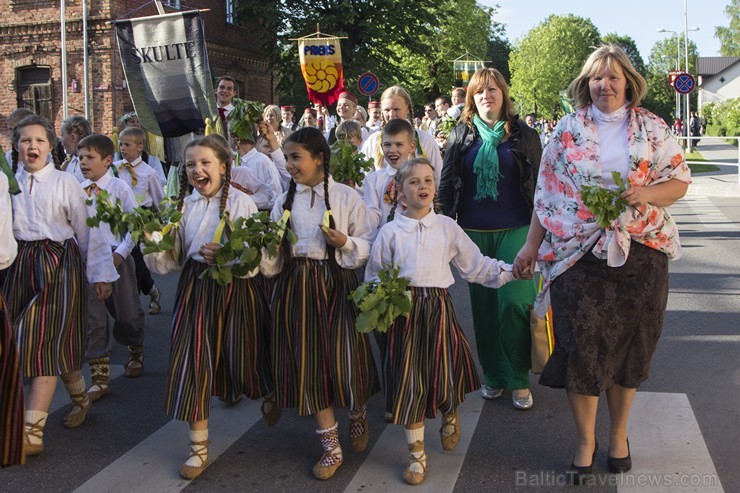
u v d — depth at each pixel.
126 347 6.68
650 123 3.80
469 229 5.08
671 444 4.36
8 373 3.83
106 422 4.90
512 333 4.87
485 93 4.98
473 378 4.20
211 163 4.21
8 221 4.05
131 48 8.35
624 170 3.75
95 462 4.28
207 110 8.36
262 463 4.27
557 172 3.94
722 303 7.72
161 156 8.76
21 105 21.97
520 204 5.00
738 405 4.96
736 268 9.54
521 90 73.25
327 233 4.09
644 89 3.81
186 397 4.02
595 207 3.59
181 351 4.10
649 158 3.76
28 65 21.67
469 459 4.24
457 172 5.11
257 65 28.17
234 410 5.12
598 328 3.78
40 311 4.41
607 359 3.81
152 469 4.19
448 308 4.14
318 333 4.12
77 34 21.17
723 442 4.38
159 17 8.29
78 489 3.95
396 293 3.82
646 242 3.76
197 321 4.13
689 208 16.34
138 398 5.36
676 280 8.91
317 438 4.63
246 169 6.15
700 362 5.86
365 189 5.17
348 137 6.25
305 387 4.05
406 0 29.06
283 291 4.20
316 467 4.07
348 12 27.36
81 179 6.24
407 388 3.94
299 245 4.24
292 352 4.12
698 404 4.99
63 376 4.75
